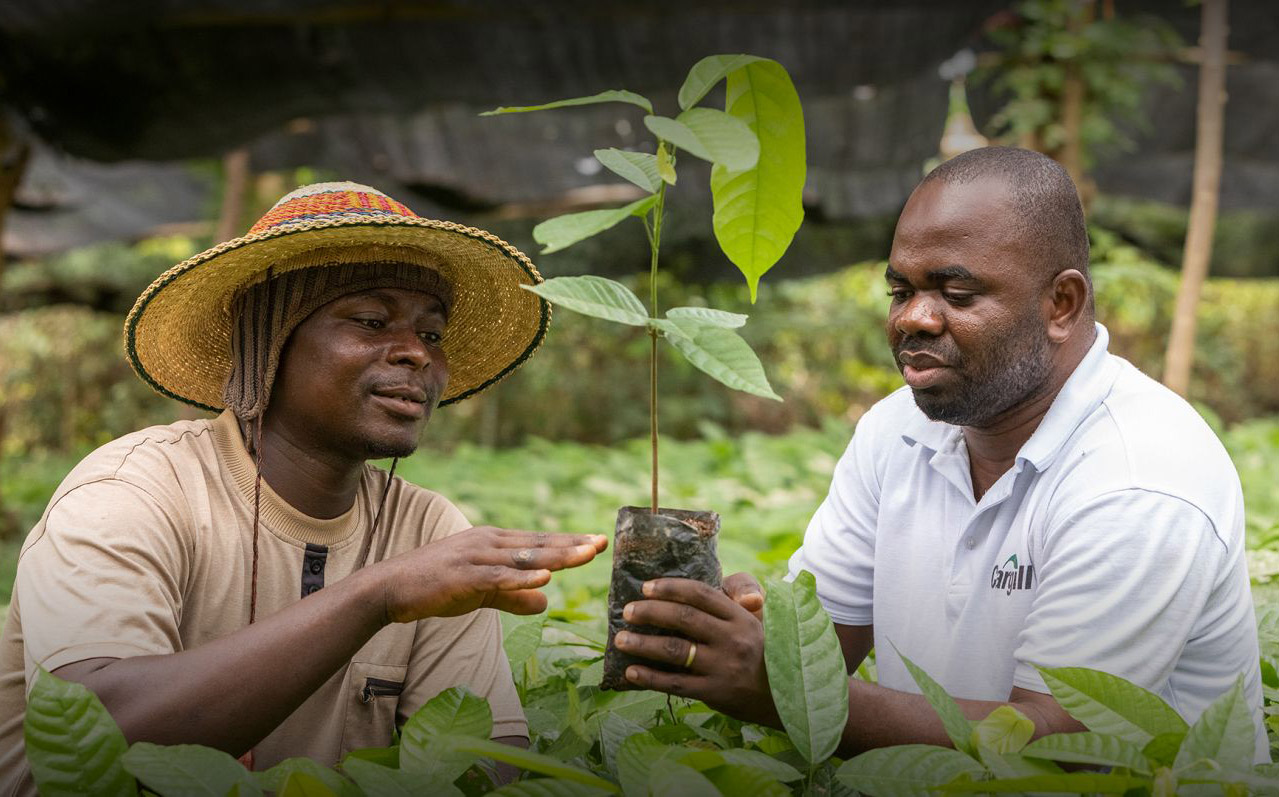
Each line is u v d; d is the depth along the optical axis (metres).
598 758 2.33
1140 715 1.97
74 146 8.20
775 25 7.05
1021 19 8.79
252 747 2.02
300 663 1.88
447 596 1.91
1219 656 2.23
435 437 16.52
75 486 2.11
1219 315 19.09
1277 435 10.99
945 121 9.84
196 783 1.70
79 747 1.74
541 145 10.13
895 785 1.88
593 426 16.91
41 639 1.94
